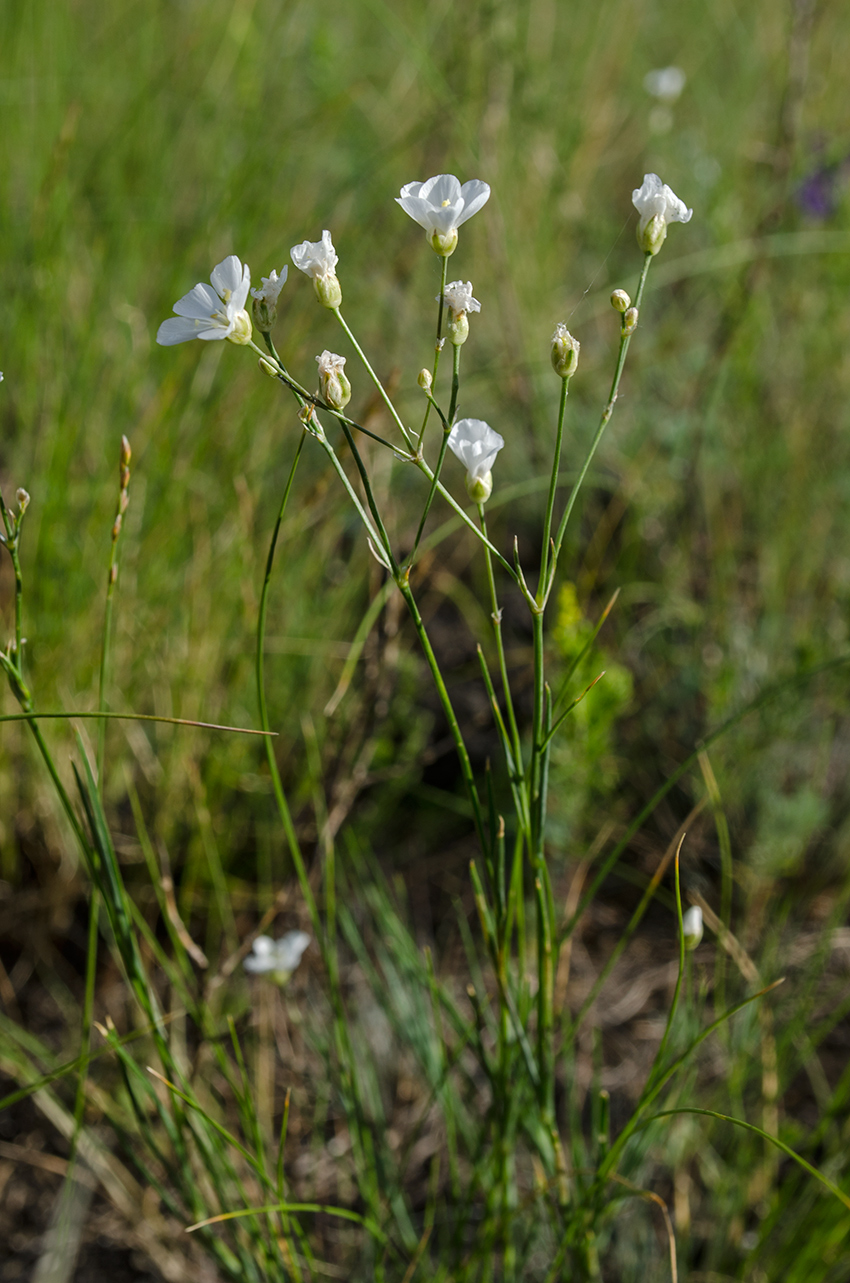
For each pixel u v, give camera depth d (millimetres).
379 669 518
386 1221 475
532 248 881
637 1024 619
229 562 640
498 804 702
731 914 680
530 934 576
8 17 774
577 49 1001
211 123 824
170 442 630
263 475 714
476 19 827
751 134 981
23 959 622
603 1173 432
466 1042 458
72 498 639
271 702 669
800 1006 543
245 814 669
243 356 660
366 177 766
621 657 768
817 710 734
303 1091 546
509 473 884
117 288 730
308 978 587
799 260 872
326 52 821
